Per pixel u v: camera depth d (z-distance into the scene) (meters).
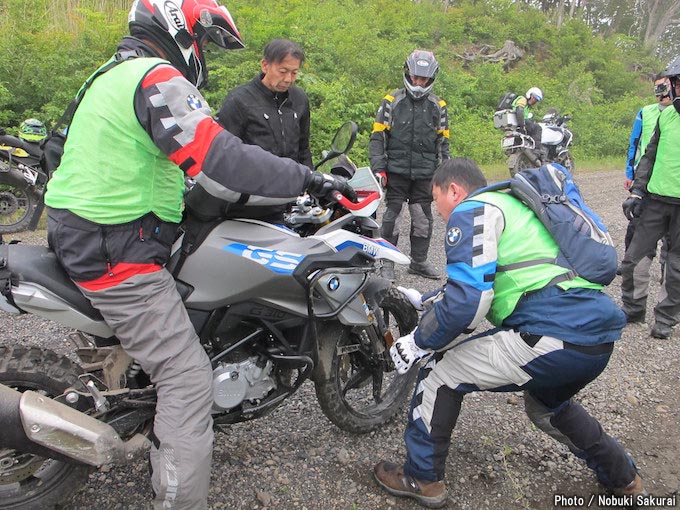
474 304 2.21
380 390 3.16
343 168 2.74
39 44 9.45
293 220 2.65
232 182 2.06
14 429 1.90
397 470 2.67
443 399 2.53
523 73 23.00
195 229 2.32
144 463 2.74
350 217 2.64
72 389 2.18
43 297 2.06
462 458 2.95
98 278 2.07
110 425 2.21
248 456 2.84
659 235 4.52
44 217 6.52
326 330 2.81
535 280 2.32
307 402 3.36
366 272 2.71
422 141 5.26
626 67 32.81
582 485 2.81
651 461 3.00
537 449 3.06
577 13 42.88
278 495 2.60
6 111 8.87
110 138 2.01
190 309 2.33
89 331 2.18
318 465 2.83
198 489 2.07
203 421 2.13
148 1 2.17
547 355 2.28
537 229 2.38
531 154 10.55
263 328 2.53
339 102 11.19
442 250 6.61
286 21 13.73
